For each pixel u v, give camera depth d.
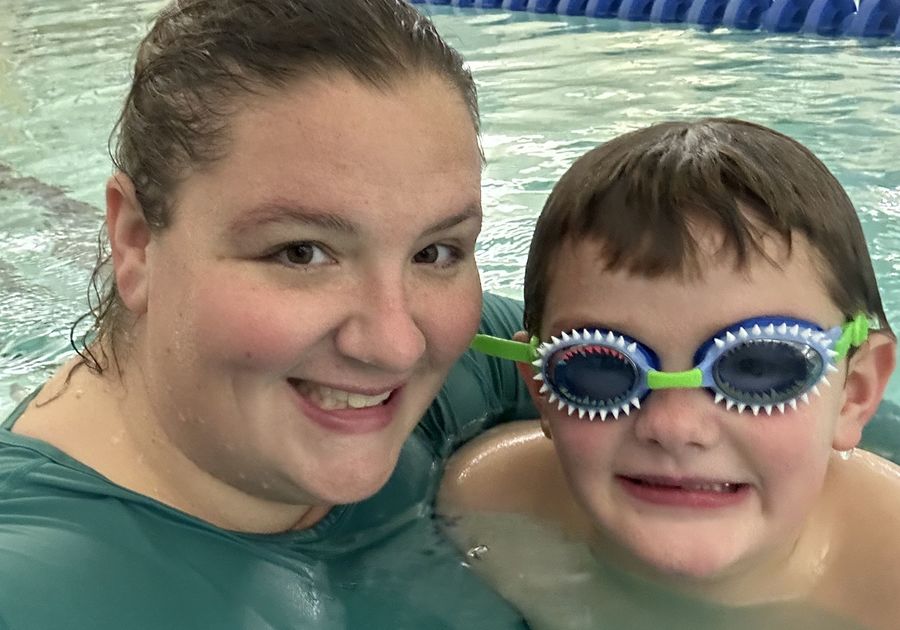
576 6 2.22
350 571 0.47
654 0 2.09
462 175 0.39
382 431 0.41
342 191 0.35
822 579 0.50
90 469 0.41
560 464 0.53
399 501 0.53
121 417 0.44
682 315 0.44
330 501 0.41
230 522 0.44
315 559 0.46
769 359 0.43
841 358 0.46
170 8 0.42
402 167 0.36
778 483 0.46
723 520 0.46
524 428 0.61
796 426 0.45
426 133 0.37
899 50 1.65
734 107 1.40
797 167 0.48
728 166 0.46
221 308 0.37
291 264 0.37
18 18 2.33
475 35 2.05
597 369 0.46
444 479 0.56
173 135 0.38
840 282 0.46
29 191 1.23
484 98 1.56
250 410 0.39
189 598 0.39
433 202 0.37
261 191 0.36
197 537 0.41
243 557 0.42
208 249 0.37
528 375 0.52
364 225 0.36
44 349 0.85
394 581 0.47
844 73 1.54
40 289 0.96
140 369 0.43
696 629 0.48
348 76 0.36
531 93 1.57
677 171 0.46
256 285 0.37
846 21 1.82
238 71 0.36
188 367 0.39
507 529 0.53
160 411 0.41
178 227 0.38
